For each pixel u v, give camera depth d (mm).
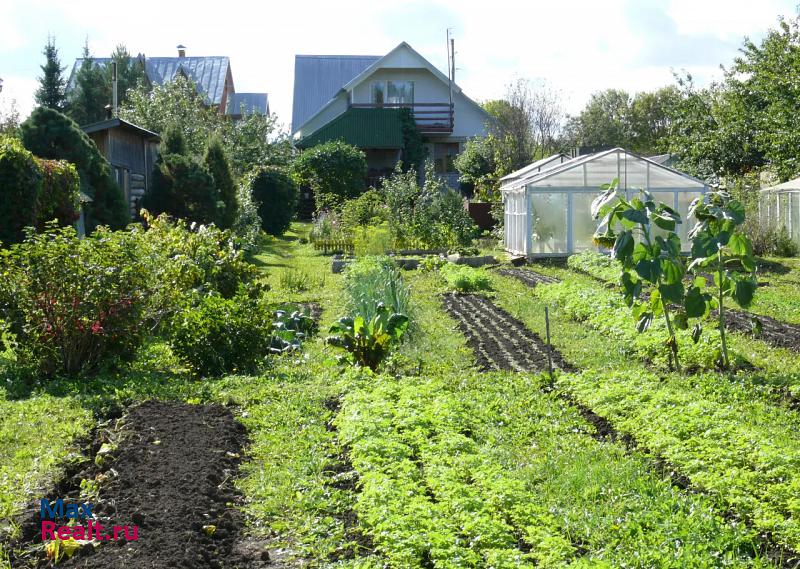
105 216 22141
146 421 9062
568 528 6465
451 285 22078
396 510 6535
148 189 29453
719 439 7980
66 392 10508
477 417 9539
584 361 12547
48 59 46094
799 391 10070
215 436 8727
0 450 7949
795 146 30125
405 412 9164
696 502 6723
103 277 11195
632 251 11188
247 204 32625
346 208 34594
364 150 51875
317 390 10703
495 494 6883
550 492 7262
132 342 11711
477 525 6270
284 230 39469
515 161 50781
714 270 11953
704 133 38906
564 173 28297
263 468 8000
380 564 5906
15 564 5750
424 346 14164
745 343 13562
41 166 17219
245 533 6664
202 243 15617
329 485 7602
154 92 41969
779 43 32750
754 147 36562
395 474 7453
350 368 11562
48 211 17688
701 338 12680
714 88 39906
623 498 7016
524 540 6332
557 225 28500
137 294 11562
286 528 6719
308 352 14016
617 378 10695
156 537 6168
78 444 8305
